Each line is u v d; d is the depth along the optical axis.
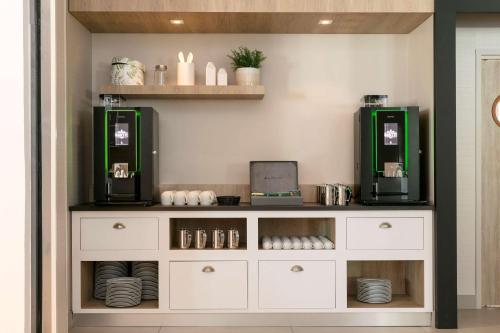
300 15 3.71
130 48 4.22
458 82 4.23
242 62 3.99
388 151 3.86
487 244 4.27
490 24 4.18
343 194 3.82
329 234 4.02
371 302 3.84
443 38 3.67
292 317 3.75
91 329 3.65
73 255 3.65
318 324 3.76
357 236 3.70
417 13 3.68
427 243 3.71
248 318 3.75
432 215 3.71
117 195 3.83
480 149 4.22
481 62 4.26
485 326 3.73
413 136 3.81
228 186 4.23
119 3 3.59
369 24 3.97
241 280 3.69
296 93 4.25
